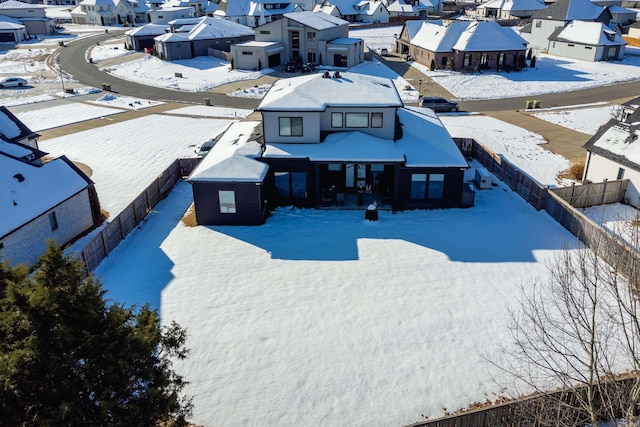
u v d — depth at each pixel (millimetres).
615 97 57812
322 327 20109
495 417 14914
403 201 30516
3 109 35938
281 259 25078
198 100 60031
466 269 23922
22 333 10844
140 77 72812
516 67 70812
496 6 116312
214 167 28781
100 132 47250
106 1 135250
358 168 31875
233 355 18656
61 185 26891
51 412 10242
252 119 51062
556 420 14117
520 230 27609
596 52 76062
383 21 114500
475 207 30641
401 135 32719
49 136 46094
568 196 29922
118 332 11258
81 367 10922
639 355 15234
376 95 31781
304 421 15969
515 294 21891
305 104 30250
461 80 66000
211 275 23750
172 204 32000
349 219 29328
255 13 106500
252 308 21297
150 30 93375
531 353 18391
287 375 17734
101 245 24906
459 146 39906
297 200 30938
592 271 22062
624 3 130875
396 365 18109
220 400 16734
